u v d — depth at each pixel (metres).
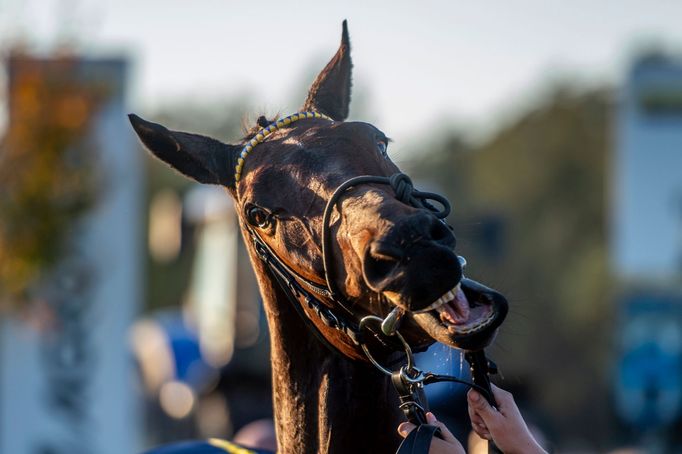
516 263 40.34
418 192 3.55
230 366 14.48
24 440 12.74
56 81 12.57
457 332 3.16
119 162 12.95
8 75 12.59
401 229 3.18
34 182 12.32
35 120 12.38
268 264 3.92
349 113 4.52
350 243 3.39
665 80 16.08
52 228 12.39
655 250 16.23
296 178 3.73
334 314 3.71
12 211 12.30
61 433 12.85
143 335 19.30
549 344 35.88
